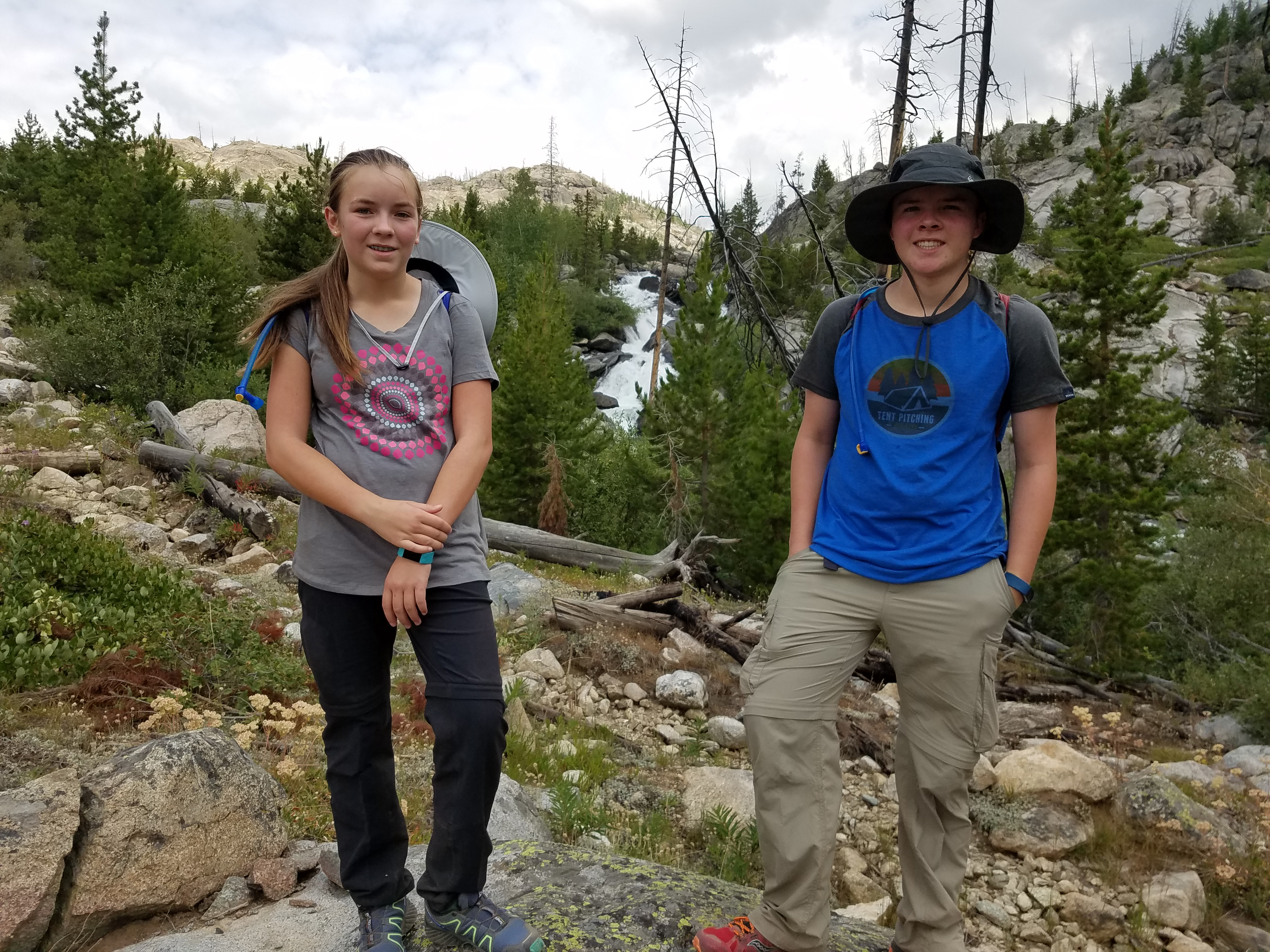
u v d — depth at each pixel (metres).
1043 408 2.08
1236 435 35.88
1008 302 2.10
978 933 4.61
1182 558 15.05
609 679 7.27
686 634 8.17
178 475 11.66
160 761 2.91
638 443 22.38
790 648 2.06
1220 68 87.31
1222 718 9.09
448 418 2.02
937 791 2.06
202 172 73.69
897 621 2.04
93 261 24.55
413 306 2.02
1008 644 12.37
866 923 2.70
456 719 1.87
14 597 5.38
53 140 34.66
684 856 4.79
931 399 2.07
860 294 2.27
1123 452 13.93
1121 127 81.38
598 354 45.22
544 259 25.61
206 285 17.88
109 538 8.02
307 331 1.95
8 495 9.07
